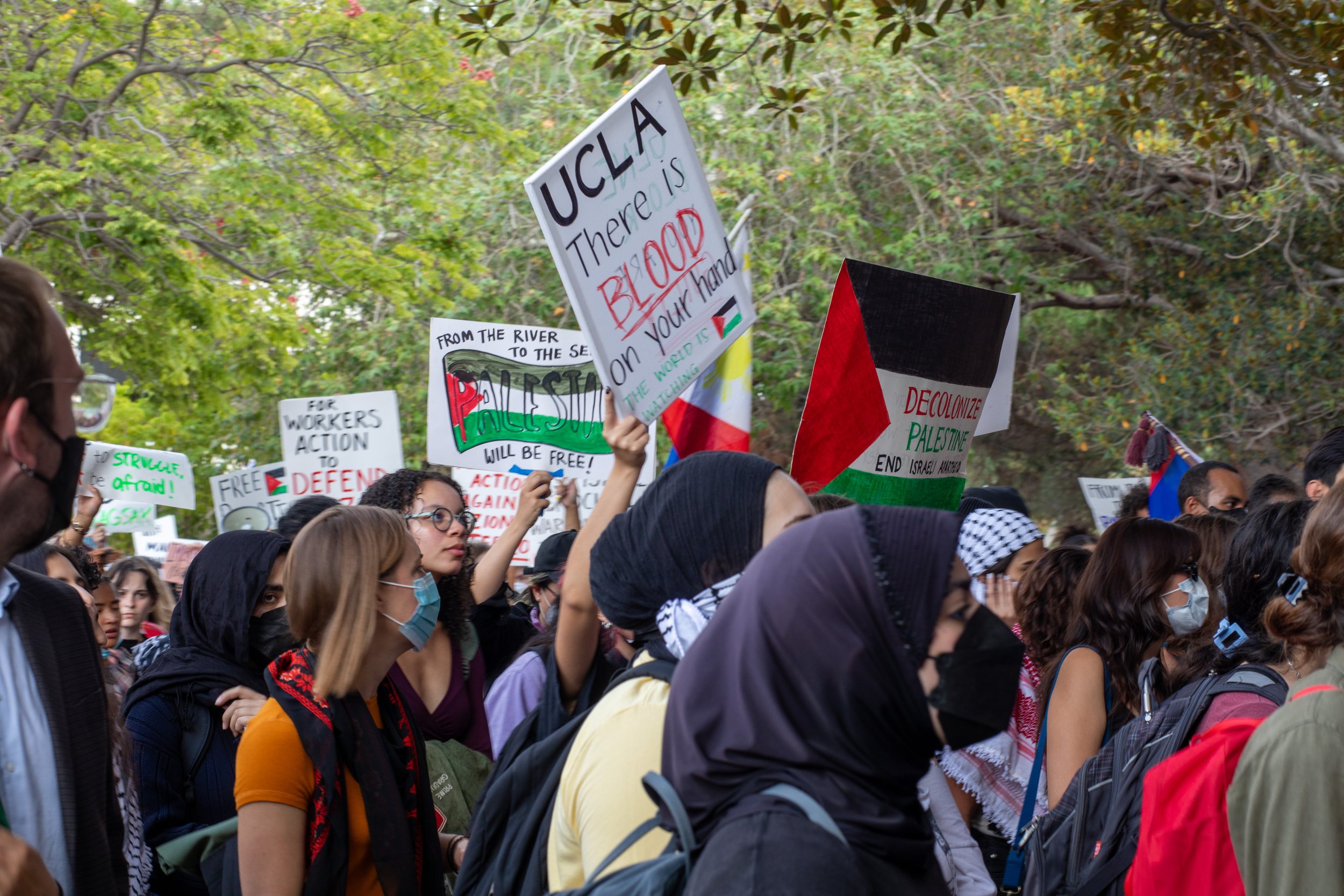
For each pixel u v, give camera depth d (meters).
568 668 2.43
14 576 2.26
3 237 9.93
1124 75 7.43
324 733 2.51
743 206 3.91
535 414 5.12
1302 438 12.77
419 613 2.68
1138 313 15.60
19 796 2.09
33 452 1.88
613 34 6.07
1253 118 7.31
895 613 1.41
